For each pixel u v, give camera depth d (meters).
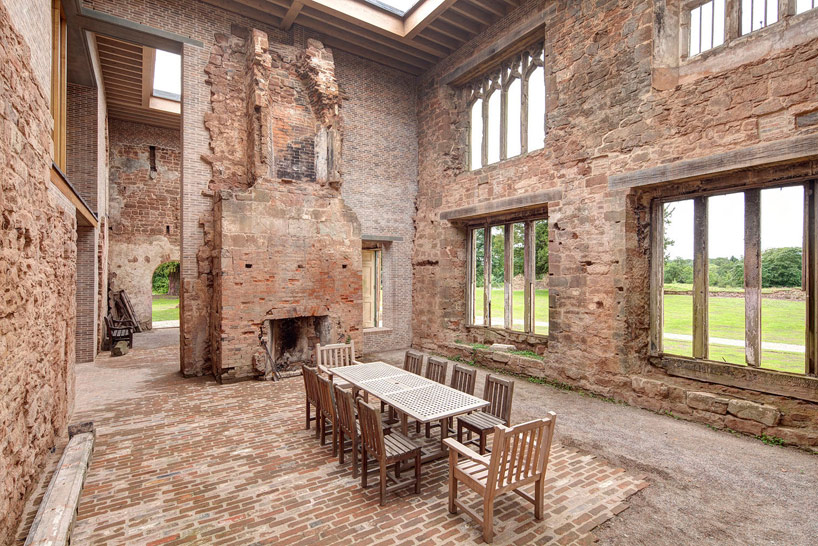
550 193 7.59
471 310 10.22
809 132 4.63
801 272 5.07
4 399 2.74
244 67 8.57
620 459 4.44
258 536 3.14
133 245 14.44
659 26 5.98
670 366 6.24
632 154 6.31
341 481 3.98
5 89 2.69
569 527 3.24
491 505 3.02
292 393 6.91
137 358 9.89
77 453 4.07
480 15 8.70
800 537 3.14
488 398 4.70
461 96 10.21
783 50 4.83
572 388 7.10
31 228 3.34
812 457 4.48
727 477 4.05
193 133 8.05
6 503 2.83
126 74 11.05
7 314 2.76
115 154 14.20
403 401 4.21
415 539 3.10
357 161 10.13
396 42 9.85
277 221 8.05
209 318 8.20
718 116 5.37
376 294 11.36
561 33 7.37
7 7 2.77
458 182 9.80
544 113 7.76
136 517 3.38
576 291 7.08
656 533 3.18
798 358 5.14
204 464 4.32
